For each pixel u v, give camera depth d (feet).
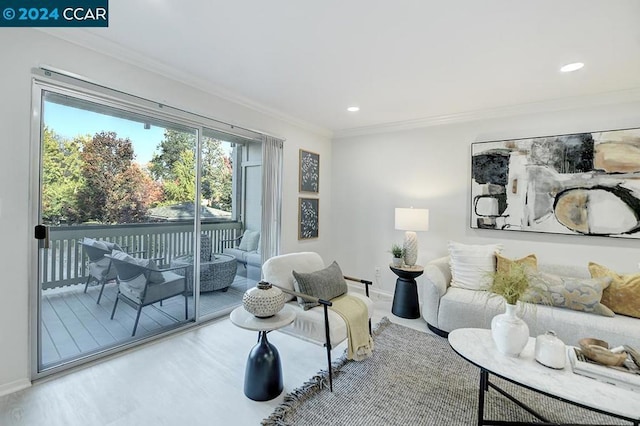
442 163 12.00
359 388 6.65
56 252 6.75
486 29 6.02
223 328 9.61
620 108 8.89
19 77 5.98
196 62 7.81
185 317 9.53
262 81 8.91
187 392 6.34
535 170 10.01
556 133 9.82
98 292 7.52
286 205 12.70
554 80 8.35
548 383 4.60
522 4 5.24
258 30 6.28
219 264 10.46
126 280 8.07
